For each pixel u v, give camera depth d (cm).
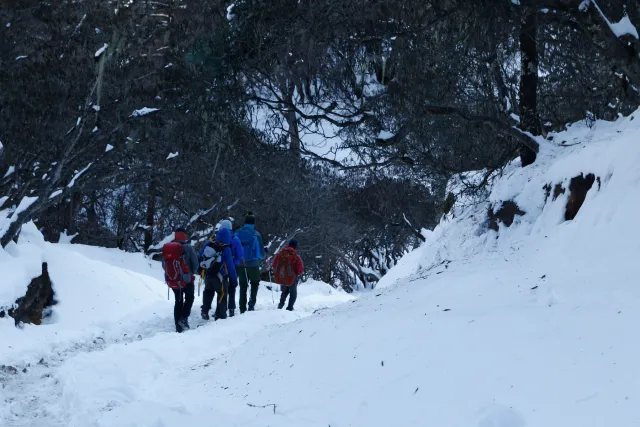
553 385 349
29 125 1453
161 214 3005
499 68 1091
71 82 1466
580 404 323
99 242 3180
